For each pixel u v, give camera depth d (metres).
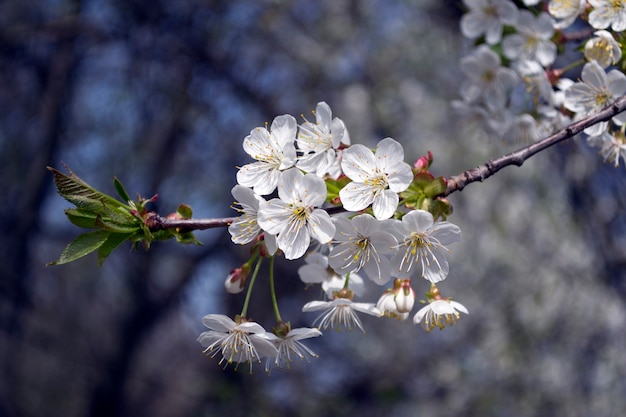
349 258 2.37
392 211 2.27
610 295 8.26
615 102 2.55
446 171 8.48
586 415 8.58
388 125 8.36
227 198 9.27
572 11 3.20
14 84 8.90
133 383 11.76
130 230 2.29
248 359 2.53
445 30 7.95
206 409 10.16
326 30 8.45
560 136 2.50
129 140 9.16
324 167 2.45
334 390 10.43
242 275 2.60
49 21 8.29
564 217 8.30
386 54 8.49
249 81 8.58
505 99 3.80
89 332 11.09
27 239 9.07
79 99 9.09
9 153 9.03
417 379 10.22
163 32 8.13
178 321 13.44
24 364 11.35
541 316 9.04
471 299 9.59
